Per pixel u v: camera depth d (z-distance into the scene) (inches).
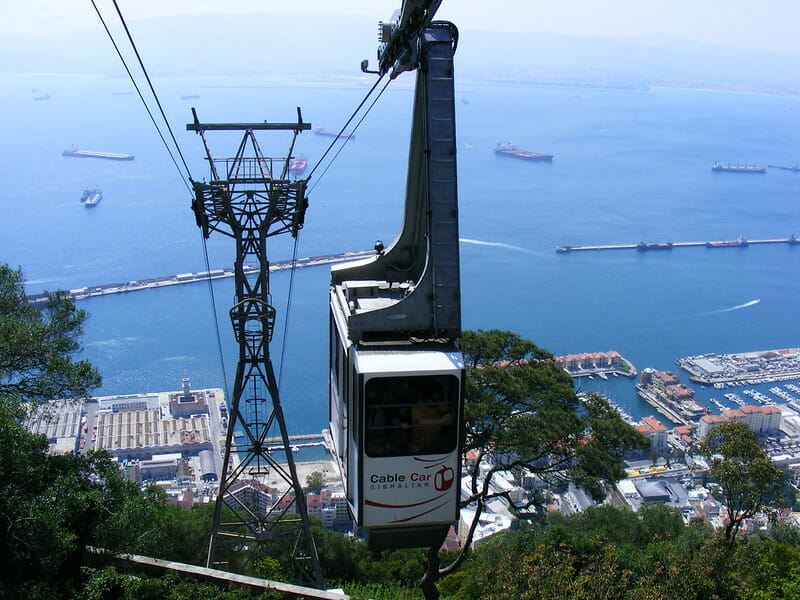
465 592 744.3
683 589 590.2
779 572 653.9
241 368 845.8
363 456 374.0
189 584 507.5
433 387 372.5
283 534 873.5
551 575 547.2
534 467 684.7
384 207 6899.6
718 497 706.8
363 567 972.6
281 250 5516.7
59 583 474.3
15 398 515.2
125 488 535.8
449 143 376.5
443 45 371.6
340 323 436.1
